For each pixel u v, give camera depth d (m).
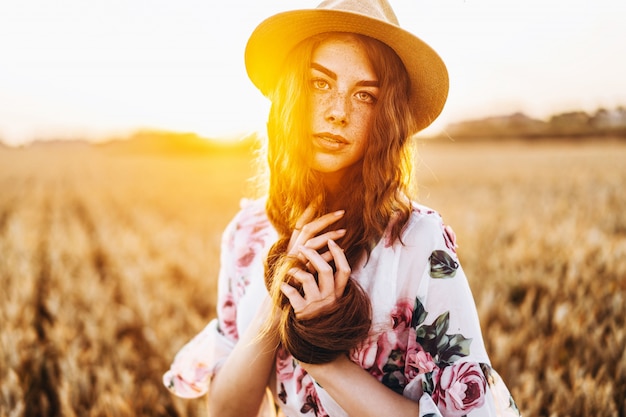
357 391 1.09
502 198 14.38
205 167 33.75
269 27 1.15
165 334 4.18
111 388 3.34
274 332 1.23
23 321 4.43
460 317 1.12
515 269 5.93
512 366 3.42
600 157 31.77
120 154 64.06
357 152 1.15
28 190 18.31
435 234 1.15
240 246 1.45
